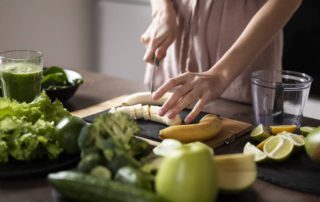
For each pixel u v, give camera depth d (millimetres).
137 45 2625
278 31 1234
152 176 730
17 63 1160
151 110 1132
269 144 957
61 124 899
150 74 1589
